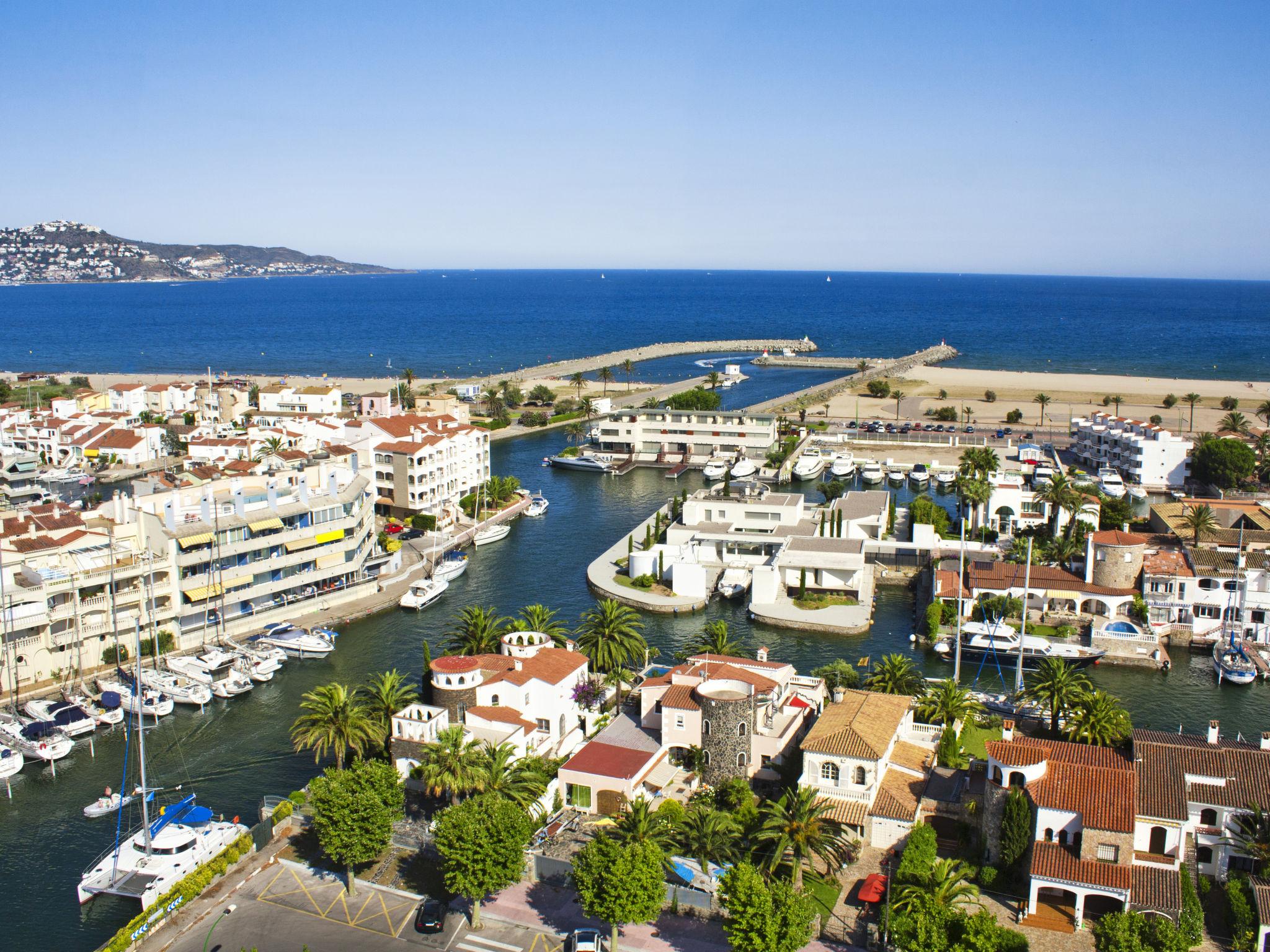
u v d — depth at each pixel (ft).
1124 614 497.87
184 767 365.20
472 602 545.85
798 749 333.42
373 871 287.48
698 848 275.18
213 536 468.34
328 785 282.36
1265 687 440.45
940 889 248.32
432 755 303.89
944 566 556.51
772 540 589.32
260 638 467.93
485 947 251.19
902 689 376.89
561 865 278.05
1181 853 261.24
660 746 336.29
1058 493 606.14
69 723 382.42
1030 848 265.34
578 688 362.33
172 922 264.31
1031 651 467.93
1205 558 502.38
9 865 304.50
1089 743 324.80
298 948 252.21
